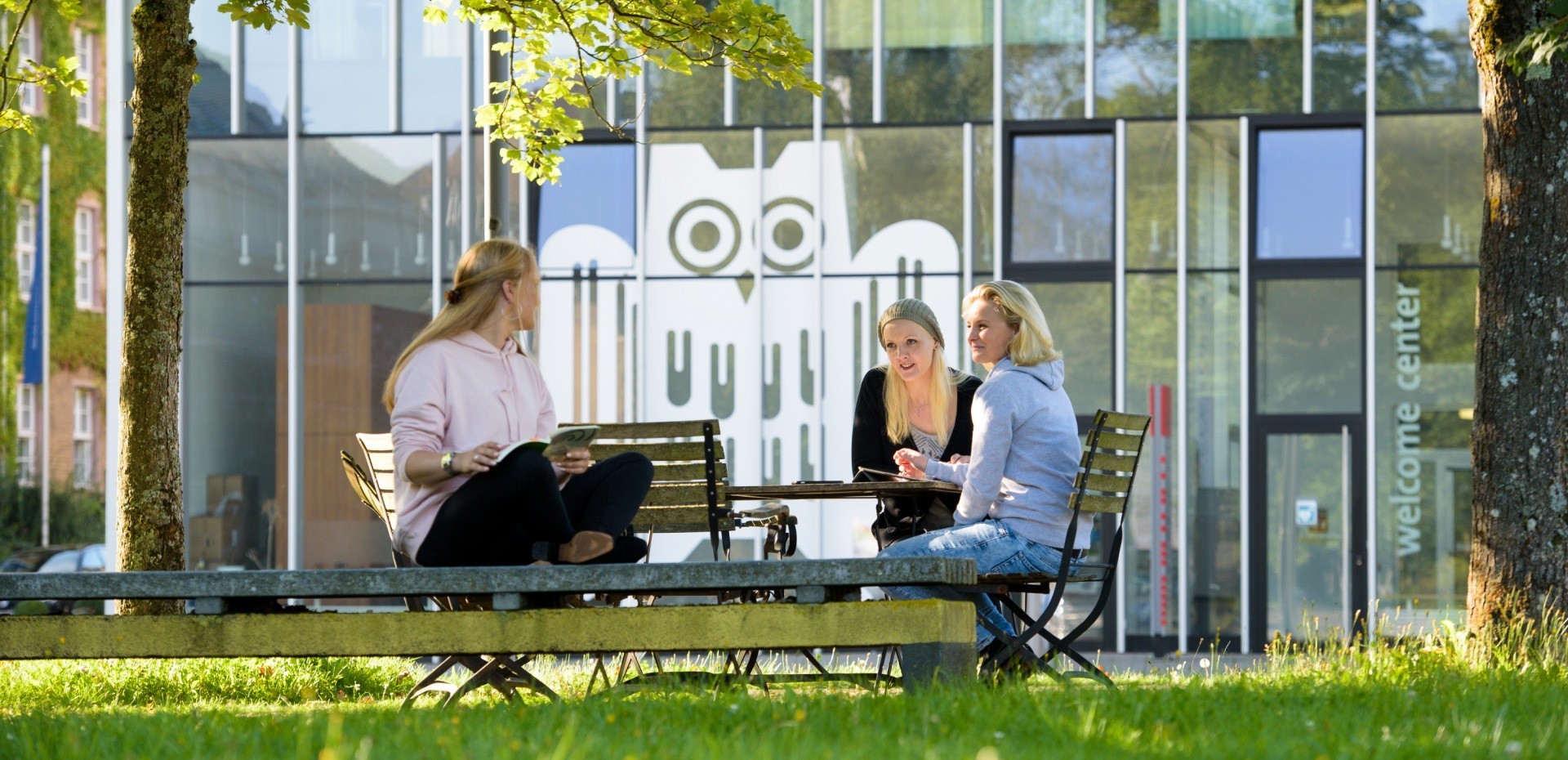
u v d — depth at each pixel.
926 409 10.79
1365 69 24.36
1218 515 24.22
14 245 55.41
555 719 6.52
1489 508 11.69
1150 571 24.16
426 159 25.64
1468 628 11.72
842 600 7.70
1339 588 23.97
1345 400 24.12
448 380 7.77
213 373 25.70
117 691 11.39
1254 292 24.44
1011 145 24.97
